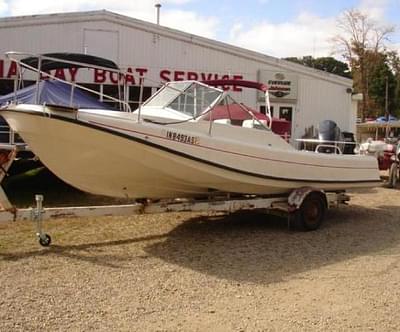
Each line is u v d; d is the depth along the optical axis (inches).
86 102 354.9
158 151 237.5
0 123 358.3
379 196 433.4
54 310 162.7
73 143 228.2
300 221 288.7
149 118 242.7
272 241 265.4
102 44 605.0
